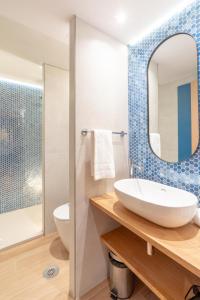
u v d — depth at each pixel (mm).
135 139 1664
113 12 1271
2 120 2699
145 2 1186
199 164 1191
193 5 1192
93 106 1424
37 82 2852
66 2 1177
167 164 1396
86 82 1375
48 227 2221
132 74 1667
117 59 1598
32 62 2117
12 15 1293
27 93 2945
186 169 1268
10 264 1703
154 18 1337
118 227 1613
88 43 1379
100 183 1481
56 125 2279
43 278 1537
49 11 1257
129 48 1687
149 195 1347
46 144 2197
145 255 1271
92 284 1467
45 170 2199
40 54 1916
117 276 1370
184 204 978
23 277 1547
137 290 1443
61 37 1572
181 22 1266
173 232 948
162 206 884
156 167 1485
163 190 1289
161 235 919
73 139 1338
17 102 2836
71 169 1370
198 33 1175
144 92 1566
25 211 2832
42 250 1913
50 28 1444
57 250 1914
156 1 1180
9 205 2811
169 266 1177
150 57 1498
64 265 1690
